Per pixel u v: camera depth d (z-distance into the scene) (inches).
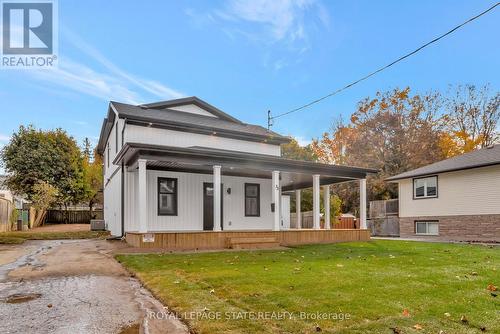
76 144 1235.2
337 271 269.4
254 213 676.1
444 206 744.3
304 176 657.0
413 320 149.2
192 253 398.3
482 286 216.2
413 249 453.4
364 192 642.2
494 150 738.2
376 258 354.9
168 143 618.2
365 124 1370.6
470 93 1288.1
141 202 435.8
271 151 741.9
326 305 170.7
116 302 186.5
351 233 608.4
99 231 762.8
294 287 210.1
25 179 1080.2
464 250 440.5
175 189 592.4
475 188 684.7
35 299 192.4
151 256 363.6
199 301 179.6
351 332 134.7
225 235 483.2
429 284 221.1
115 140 671.1
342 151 1493.6
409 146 1258.0
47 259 348.8
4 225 798.5
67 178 1149.1
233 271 269.0
